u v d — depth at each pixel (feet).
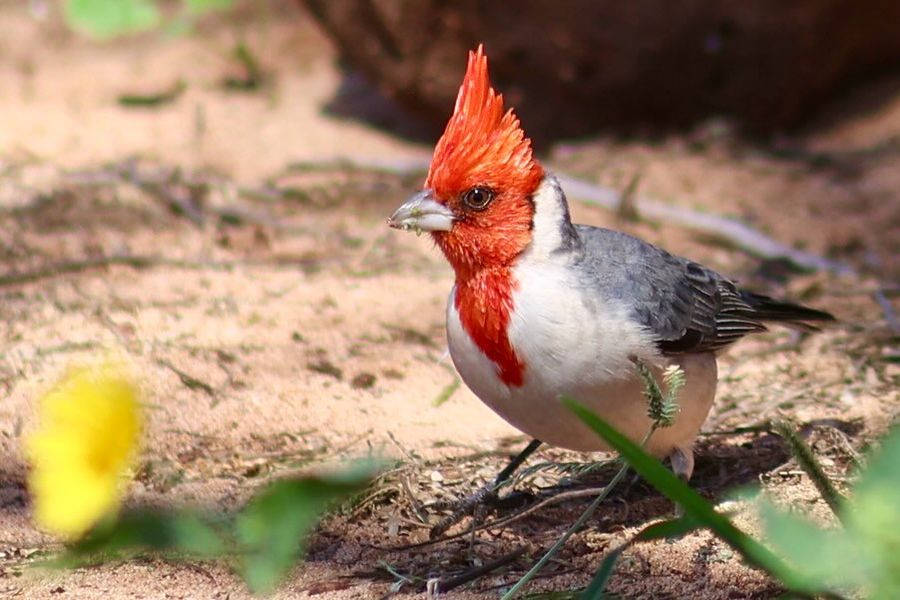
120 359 32.83
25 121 55.62
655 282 25.73
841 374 34.37
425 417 31.42
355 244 45.27
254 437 29.81
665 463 29.22
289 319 37.47
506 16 51.42
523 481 28.19
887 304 39.68
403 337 36.60
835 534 15.87
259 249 44.11
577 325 23.79
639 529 25.66
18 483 27.02
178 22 68.18
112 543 11.02
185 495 26.40
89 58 65.72
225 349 34.73
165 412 30.66
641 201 48.44
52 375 31.91
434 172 24.95
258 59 65.16
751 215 48.62
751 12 51.75
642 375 21.63
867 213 48.91
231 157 53.72
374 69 53.21
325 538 25.20
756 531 24.72
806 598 19.07
